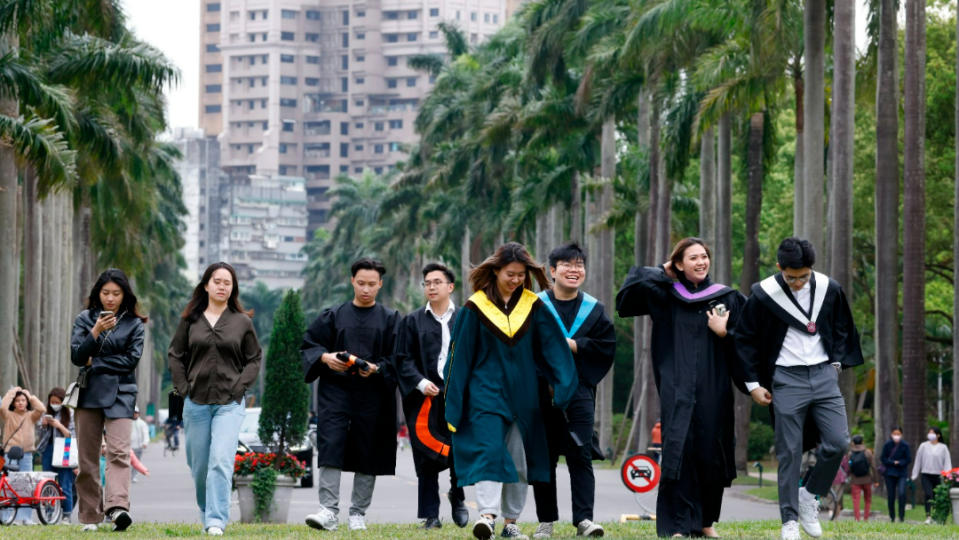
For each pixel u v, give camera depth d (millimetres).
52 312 105562
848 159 67250
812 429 22500
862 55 77312
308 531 26281
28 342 95875
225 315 26016
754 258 93375
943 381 141375
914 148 69562
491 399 22031
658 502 23609
